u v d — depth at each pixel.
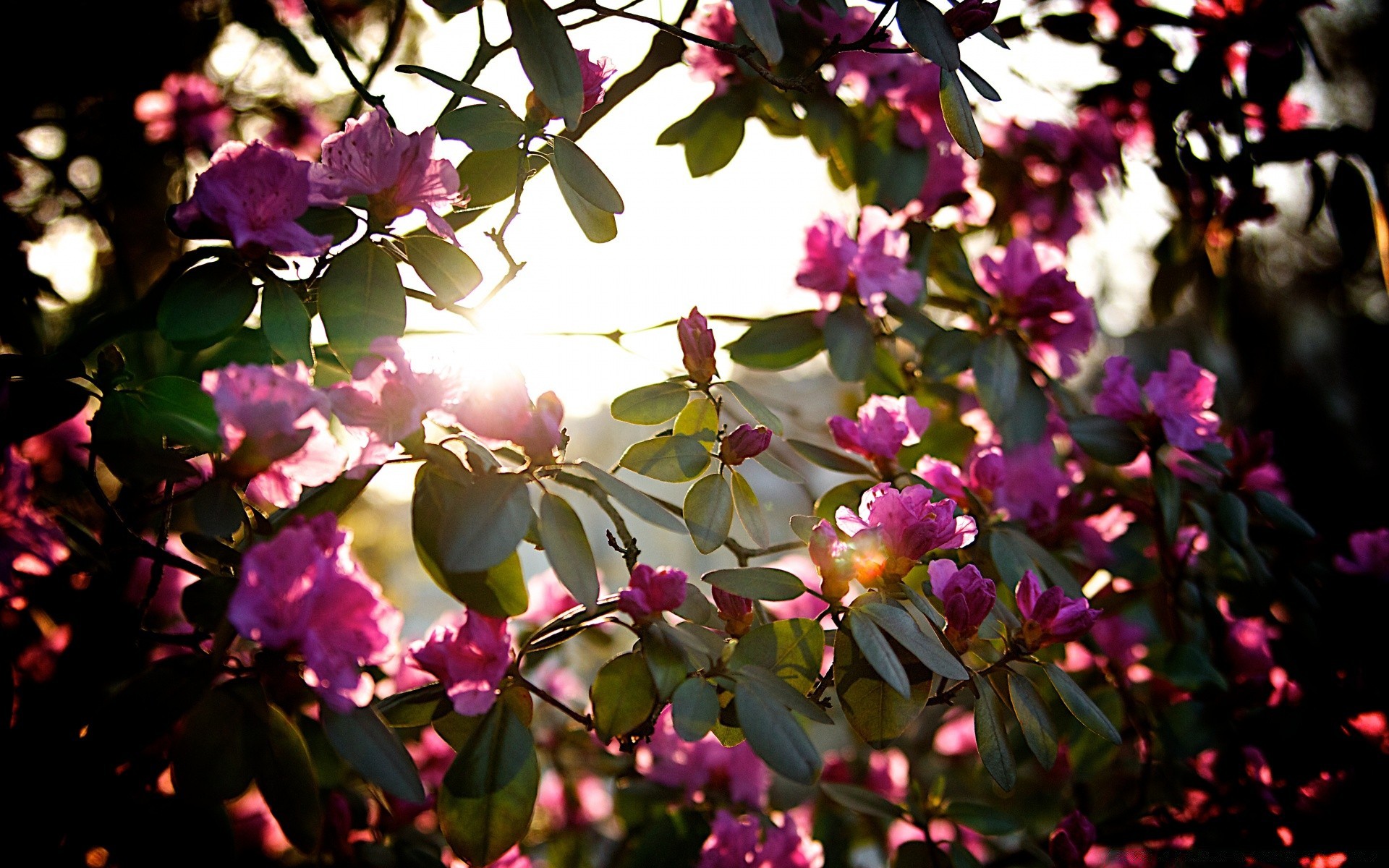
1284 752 0.88
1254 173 0.92
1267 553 0.94
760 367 0.88
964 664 0.69
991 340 0.88
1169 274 1.02
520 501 0.63
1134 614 0.91
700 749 0.93
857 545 0.68
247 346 0.75
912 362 0.96
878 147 0.94
